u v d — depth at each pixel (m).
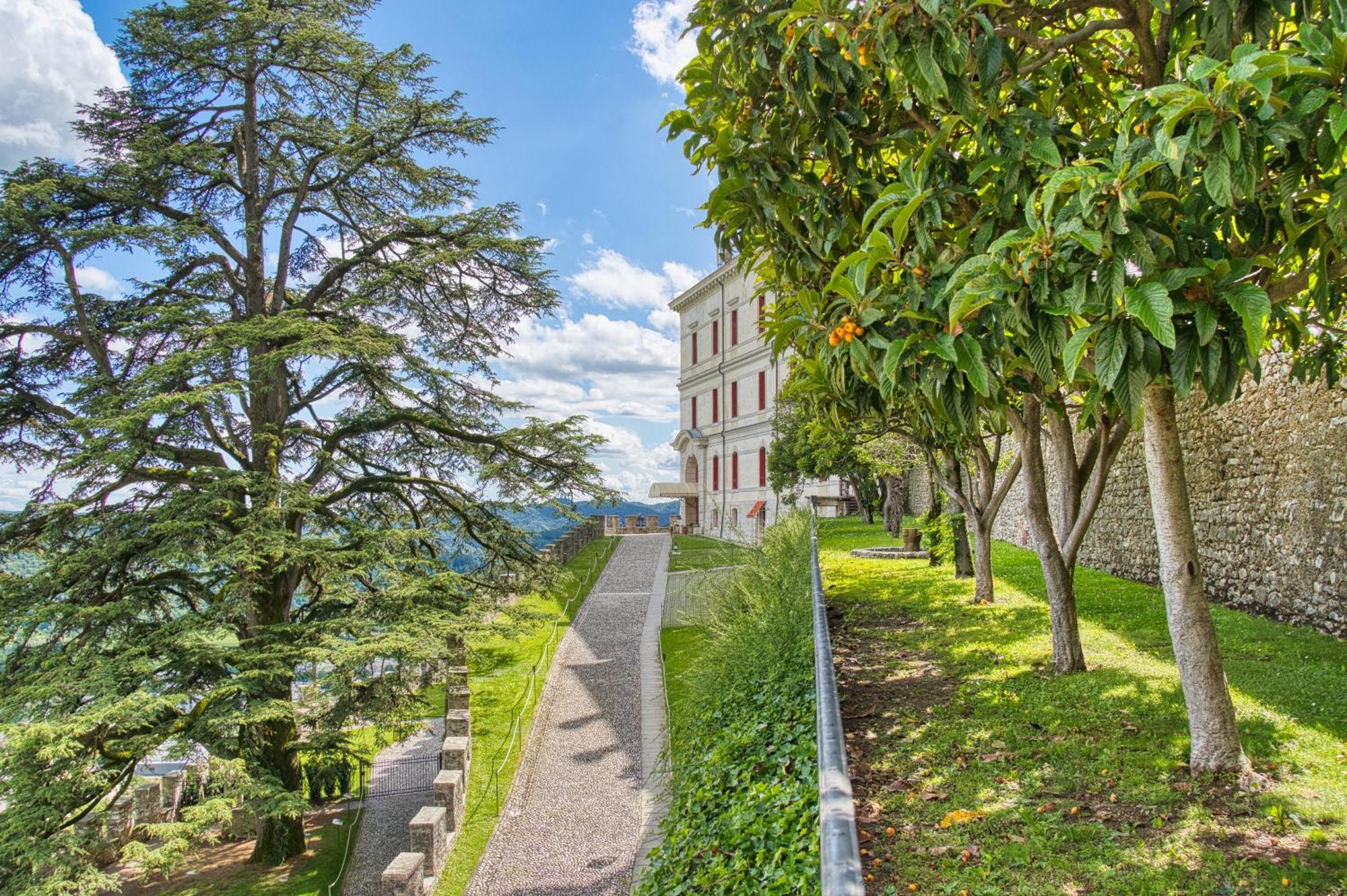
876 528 30.34
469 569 15.63
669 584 26.00
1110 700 5.95
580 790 10.87
